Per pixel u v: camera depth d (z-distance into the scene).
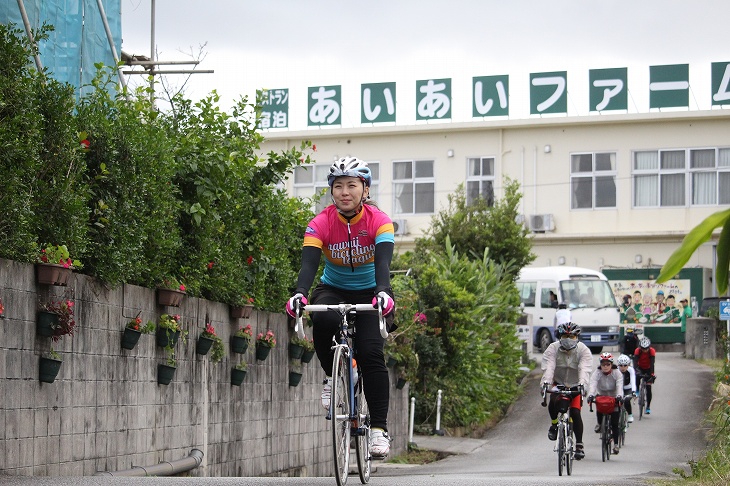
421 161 45.69
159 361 10.99
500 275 31.81
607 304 40.09
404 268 26.19
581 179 44.38
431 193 45.50
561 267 41.41
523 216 44.41
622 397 19.28
